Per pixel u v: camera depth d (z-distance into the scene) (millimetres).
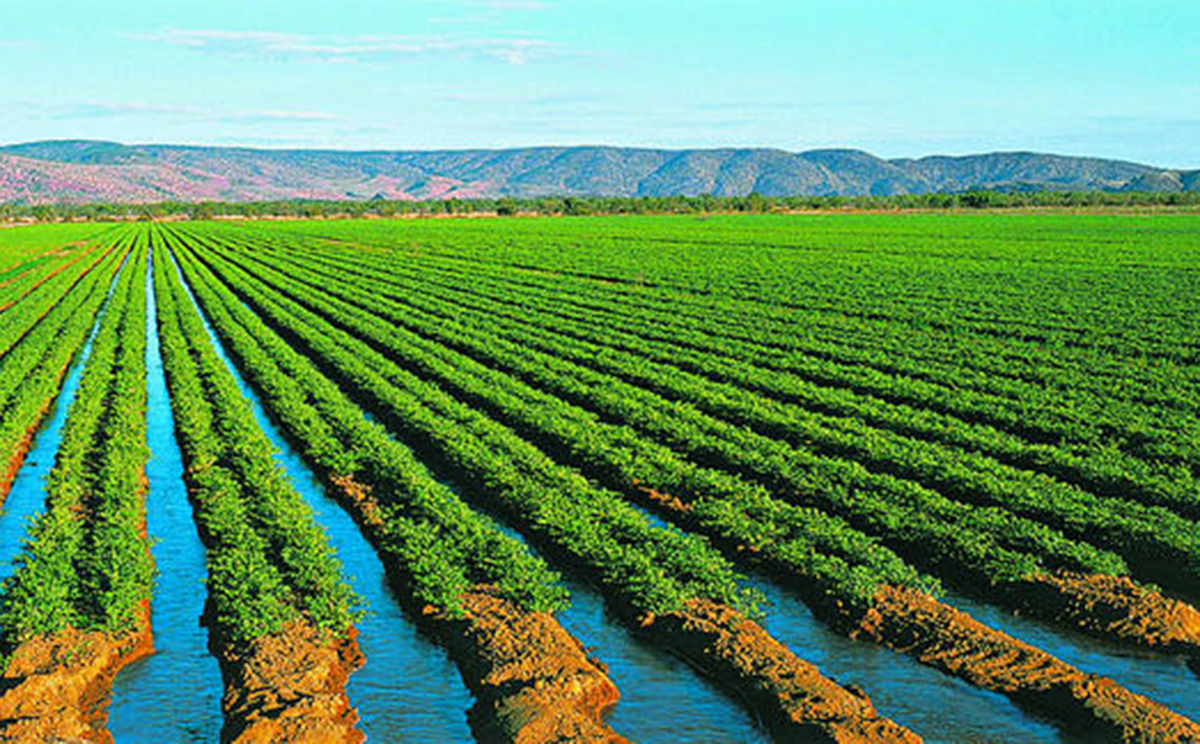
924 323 49406
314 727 13883
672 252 91125
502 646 16125
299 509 22031
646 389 35625
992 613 18031
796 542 20016
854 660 16234
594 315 52531
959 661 15867
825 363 38812
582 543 20141
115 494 22641
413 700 15242
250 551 19766
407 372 37375
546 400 32688
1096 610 17344
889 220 150375
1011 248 91125
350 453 26266
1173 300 55531
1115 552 20141
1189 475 24453
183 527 22312
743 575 19219
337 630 17016
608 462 25562
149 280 78312
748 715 14734
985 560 19297
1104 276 67375
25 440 29516
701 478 23828
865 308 53750
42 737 13703
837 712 14156
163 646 16875
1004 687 15148
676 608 17438
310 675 15406
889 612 17281
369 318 53156
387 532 21141
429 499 22531
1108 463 25500
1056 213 166250
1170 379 35719
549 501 22438
